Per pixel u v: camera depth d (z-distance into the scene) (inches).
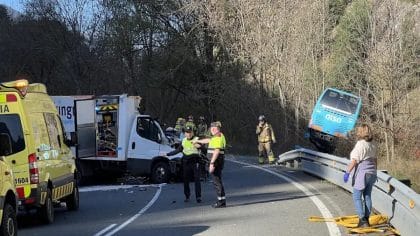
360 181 397.1
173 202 573.3
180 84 1847.9
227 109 1663.4
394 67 1194.0
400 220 366.3
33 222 480.4
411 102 1234.6
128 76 1831.9
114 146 789.9
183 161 575.5
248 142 1592.0
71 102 803.4
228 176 816.3
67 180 523.2
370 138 402.6
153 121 798.5
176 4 1731.1
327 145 1111.0
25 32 1908.2
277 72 1551.4
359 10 1501.0
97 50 1815.9
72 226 448.1
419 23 1336.1
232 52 1638.8
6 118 440.8
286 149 1473.9
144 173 785.6
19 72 1969.7
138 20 1745.8
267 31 1585.9
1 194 339.3
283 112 1519.4
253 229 405.1
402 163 1023.0
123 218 479.5
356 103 1102.4
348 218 439.2
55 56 1852.9
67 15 1820.9
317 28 1585.9
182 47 1734.7
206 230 406.0
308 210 487.2
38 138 463.5
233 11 1653.5
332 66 1536.7
